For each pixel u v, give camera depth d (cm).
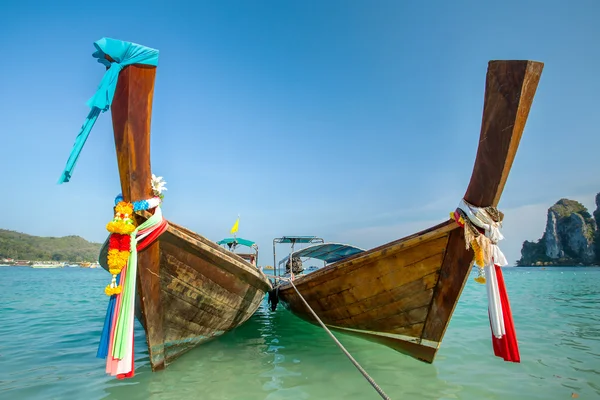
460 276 475
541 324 874
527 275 4906
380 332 607
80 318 1035
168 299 521
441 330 516
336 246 1080
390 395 433
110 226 417
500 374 505
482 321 945
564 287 2223
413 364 563
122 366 415
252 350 667
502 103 395
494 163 412
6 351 653
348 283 600
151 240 462
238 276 609
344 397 428
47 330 854
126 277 430
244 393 443
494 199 422
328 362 582
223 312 627
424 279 514
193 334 589
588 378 485
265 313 1255
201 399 424
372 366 557
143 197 447
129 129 425
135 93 424
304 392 446
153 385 471
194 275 536
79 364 570
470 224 436
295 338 787
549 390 441
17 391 448
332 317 695
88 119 404
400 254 520
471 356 600
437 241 484
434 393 437
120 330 418
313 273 659
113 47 402
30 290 2086
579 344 670
